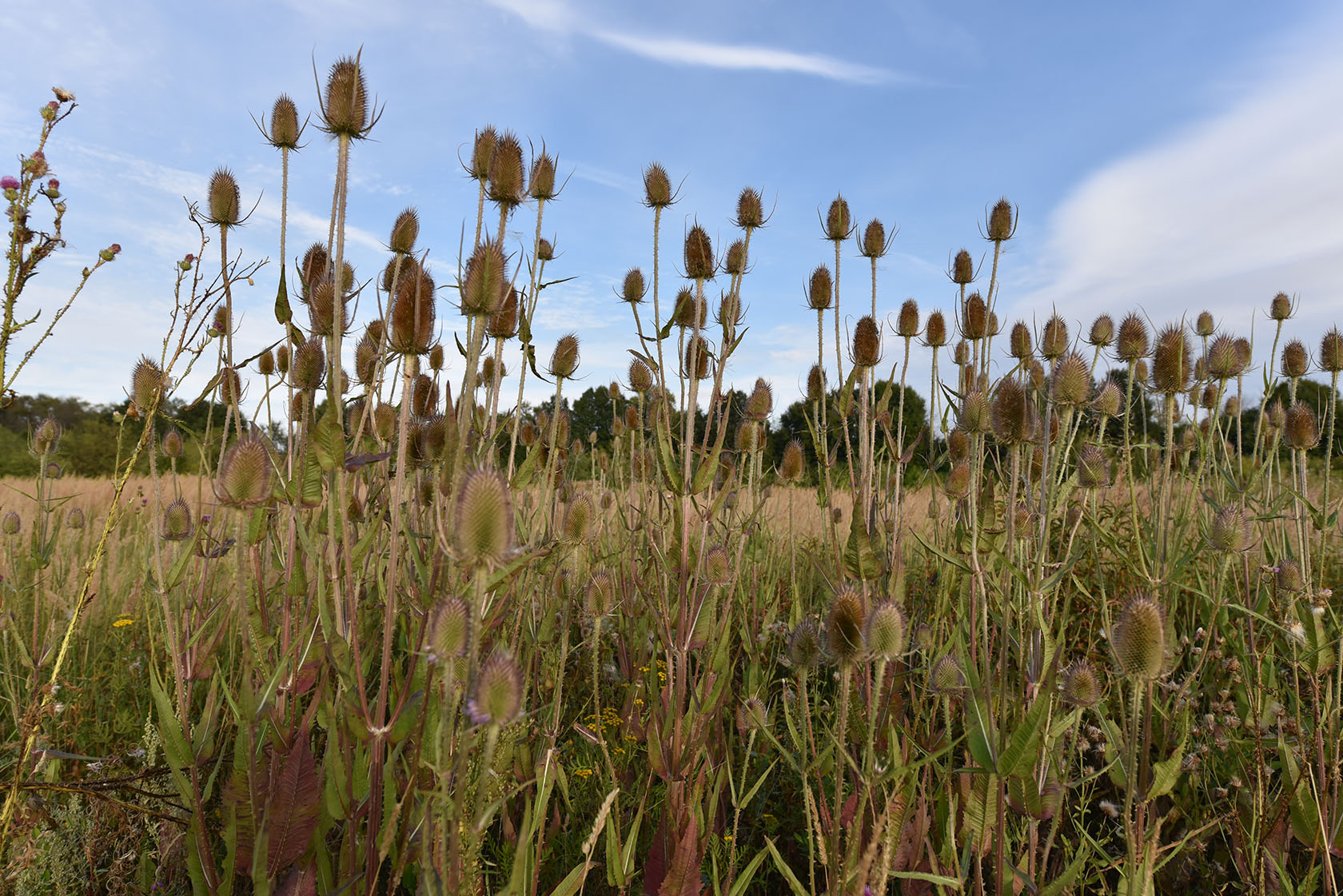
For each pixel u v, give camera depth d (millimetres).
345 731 2812
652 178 3674
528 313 3449
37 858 3232
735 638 4895
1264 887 2891
